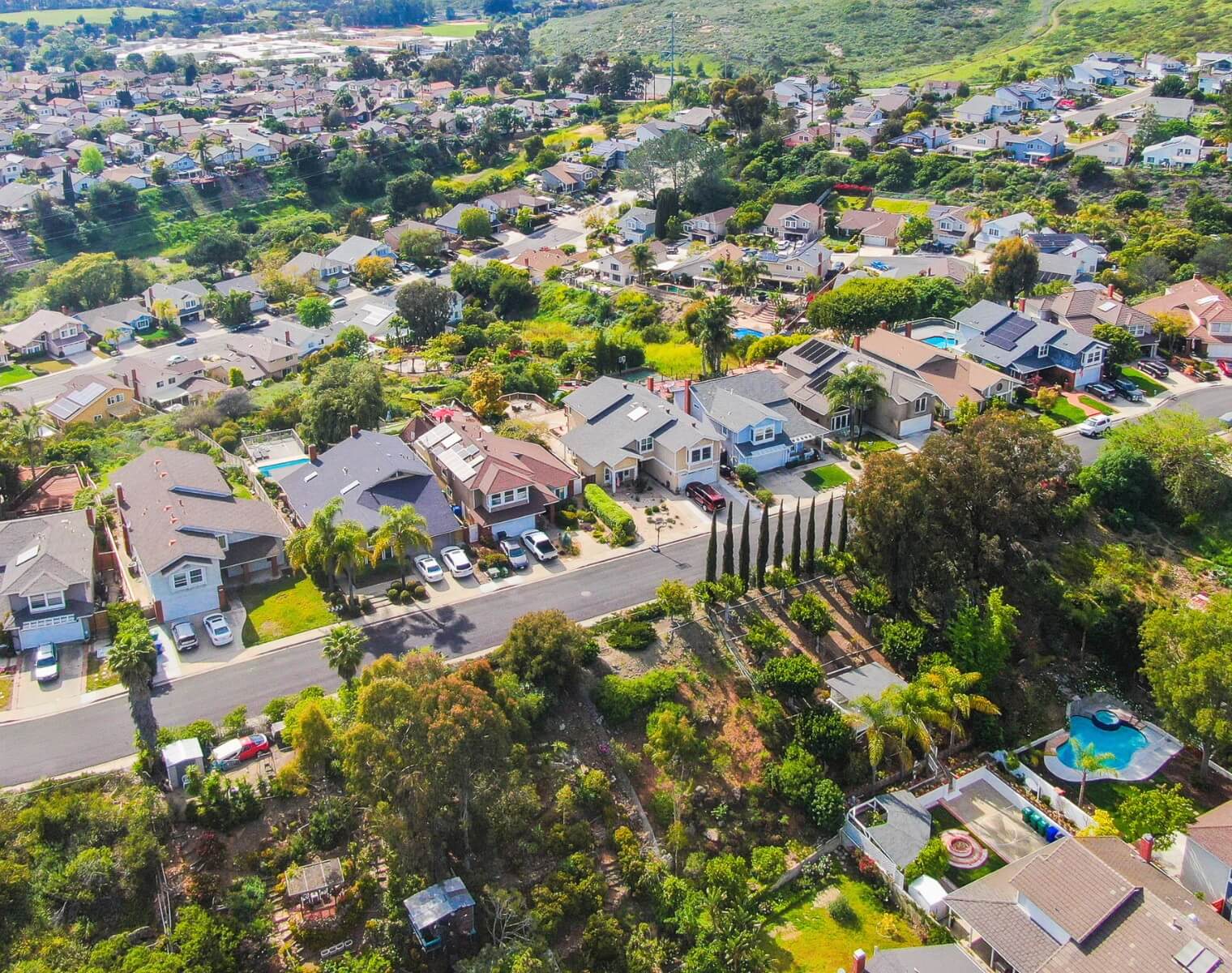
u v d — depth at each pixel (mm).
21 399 134625
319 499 87312
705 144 198250
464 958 54219
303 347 152750
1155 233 159250
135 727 65000
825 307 126562
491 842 59531
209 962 50719
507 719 60344
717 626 75000
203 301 173000
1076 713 74188
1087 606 78250
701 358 131875
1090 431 102688
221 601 76875
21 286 182750
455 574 80625
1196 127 198000
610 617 75188
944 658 71438
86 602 74188
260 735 63375
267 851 57438
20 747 63156
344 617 76125
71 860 54375
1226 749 68875
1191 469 89500
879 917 59875
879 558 77000
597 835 61688
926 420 104000
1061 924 53688
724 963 55125
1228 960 50062
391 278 188125
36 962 48531
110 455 103812
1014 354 114562
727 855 61719
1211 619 68062
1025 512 78250
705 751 66250
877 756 64000
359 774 56406
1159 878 56781
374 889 56844
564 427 106875
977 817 65875
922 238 172625
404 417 109438
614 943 56000
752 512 89875
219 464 99625
